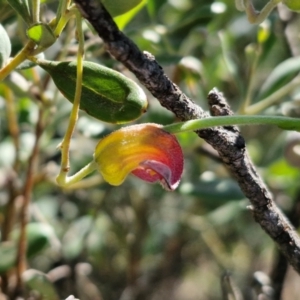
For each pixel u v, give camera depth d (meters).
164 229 0.55
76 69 0.21
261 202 0.22
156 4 0.34
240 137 0.22
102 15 0.19
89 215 0.49
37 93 0.30
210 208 0.48
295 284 0.66
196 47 0.41
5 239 0.33
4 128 0.41
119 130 0.21
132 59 0.19
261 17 0.21
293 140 0.33
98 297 0.47
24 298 0.31
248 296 0.38
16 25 0.30
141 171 0.21
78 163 0.40
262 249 0.64
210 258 0.67
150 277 0.54
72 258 0.45
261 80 0.46
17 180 0.34
